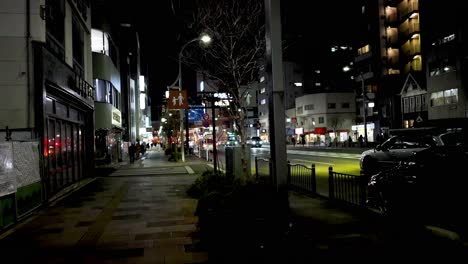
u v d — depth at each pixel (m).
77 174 18.25
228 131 46.91
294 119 72.88
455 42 38.94
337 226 7.44
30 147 10.41
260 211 5.51
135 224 8.74
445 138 13.74
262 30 13.98
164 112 53.53
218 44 14.61
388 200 8.85
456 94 38.91
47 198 11.88
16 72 12.10
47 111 13.21
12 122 11.98
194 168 24.81
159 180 18.23
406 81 48.56
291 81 83.88
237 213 5.47
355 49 68.56
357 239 6.50
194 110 40.47
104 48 31.48
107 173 22.11
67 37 17.30
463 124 16.02
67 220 9.41
